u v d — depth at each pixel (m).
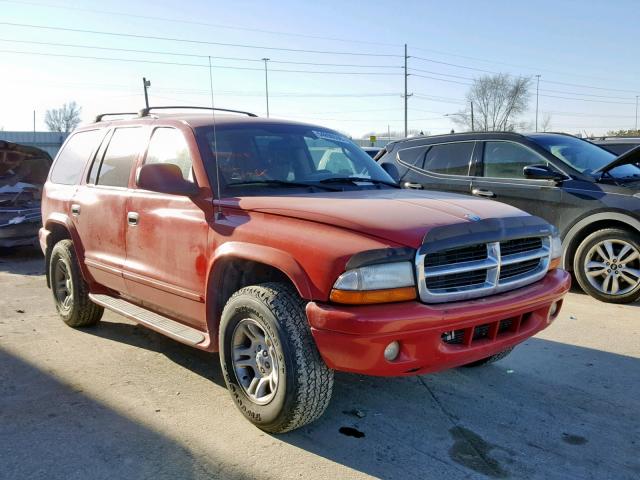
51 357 4.64
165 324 4.14
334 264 2.91
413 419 3.59
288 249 3.12
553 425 3.52
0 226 9.13
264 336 3.33
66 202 5.25
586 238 6.27
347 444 3.29
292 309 3.16
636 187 6.09
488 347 3.21
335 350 2.92
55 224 5.51
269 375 3.35
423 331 2.91
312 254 3.01
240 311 3.38
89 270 4.98
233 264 3.61
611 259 6.11
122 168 4.68
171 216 3.94
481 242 3.14
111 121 5.21
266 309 3.19
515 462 3.11
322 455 3.17
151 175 3.70
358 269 2.87
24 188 9.45
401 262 2.92
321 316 2.91
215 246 3.56
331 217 3.12
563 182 6.46
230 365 3.52
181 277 3.89
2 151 9.41
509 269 3.38
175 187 3.72
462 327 3.04
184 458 3.12
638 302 6.16
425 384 4.13
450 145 7.59
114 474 2.97
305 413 3.19
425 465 3.07
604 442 3.32
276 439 3.33
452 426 3.50
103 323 5.59
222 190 3.76
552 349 4.82
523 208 6.76
